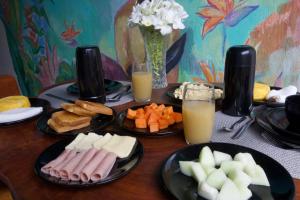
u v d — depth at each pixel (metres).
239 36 1.31
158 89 1.25
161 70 1.25
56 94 1.24
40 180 0.59
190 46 1.46
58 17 2.00
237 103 0.87
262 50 1.28
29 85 2.57
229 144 0.63
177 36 1.48
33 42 2.32
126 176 0.58
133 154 0.65
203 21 1.38
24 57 2.49
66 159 0.60
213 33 1.37
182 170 0.56
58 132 0.79
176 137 0.77
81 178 0.54
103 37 1.78
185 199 0.48
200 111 0.69
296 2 1.13
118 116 0.88
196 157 0.60
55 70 2.21
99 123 0.86
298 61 1.20
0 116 0.89
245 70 0.83
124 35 1.66
